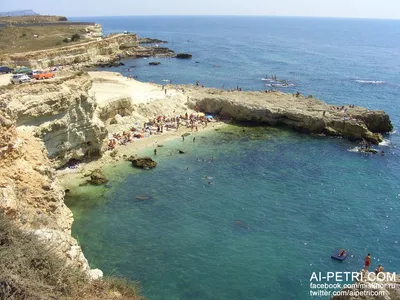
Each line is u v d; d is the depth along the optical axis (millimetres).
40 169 27734
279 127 68125
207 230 35875
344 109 70250
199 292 27703
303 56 165625
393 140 63094
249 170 50375
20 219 19984
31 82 42125
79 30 198125
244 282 28938
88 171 47281
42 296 12750
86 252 31625
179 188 44500
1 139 25531
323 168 51562
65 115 43906
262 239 34688
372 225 37656
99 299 14938
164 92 77562
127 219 37188
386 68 138125
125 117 64125
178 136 62219
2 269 12812
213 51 177375
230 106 71062
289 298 27453
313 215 39312
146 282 28422
